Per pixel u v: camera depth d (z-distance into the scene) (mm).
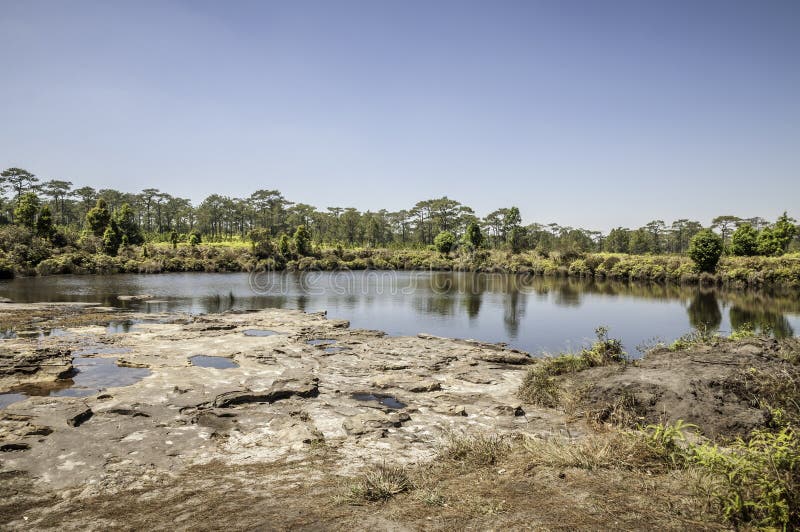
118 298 35750
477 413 9383
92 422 8727
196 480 6137
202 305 33594
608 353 11922
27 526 4922
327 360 15023
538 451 6125
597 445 6039
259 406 9977
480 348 17469
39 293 37875
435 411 9602
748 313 31500
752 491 4281
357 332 20984
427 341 19000
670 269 59750
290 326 22797
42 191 106250
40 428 8172
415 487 5359
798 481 4270
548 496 4742
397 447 7387
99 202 79875
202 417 9047
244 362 14500
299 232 86562
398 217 142250
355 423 8562
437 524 4332
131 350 16266
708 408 7457
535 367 11992
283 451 7293
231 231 131500
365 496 5164
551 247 91750
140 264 66625
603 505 4414
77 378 12547
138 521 4934
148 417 9070
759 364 8797
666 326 26234
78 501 5543
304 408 9773
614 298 41406
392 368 13883
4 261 51656
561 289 50625
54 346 16641
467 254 89000
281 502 5199
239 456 7098
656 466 5438
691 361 9570
